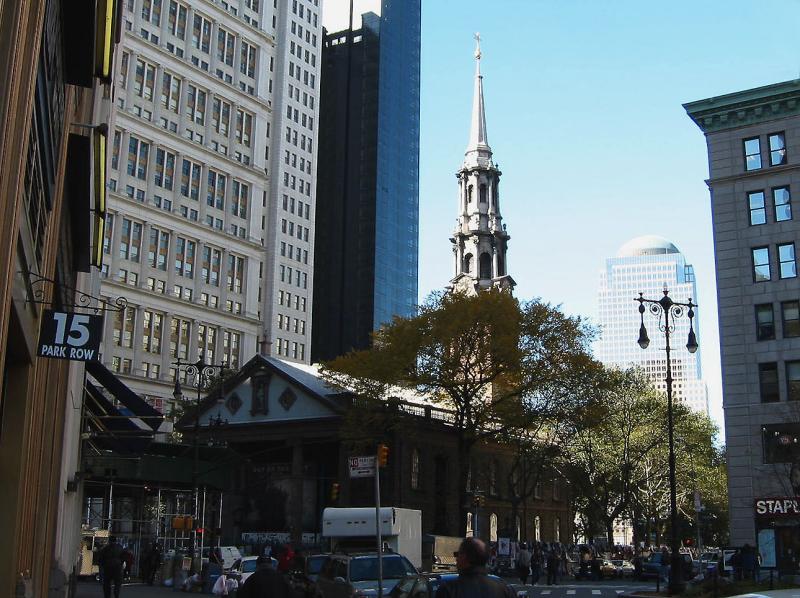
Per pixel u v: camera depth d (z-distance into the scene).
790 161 60.91
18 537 17.44
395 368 60.12
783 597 9.61
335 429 67.31
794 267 59.75
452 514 72.94
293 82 150.00
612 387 62.25
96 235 25.52
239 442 72.69
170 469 50.72
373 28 189.88
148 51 115.12
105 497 60.09
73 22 17.48
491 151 118.12
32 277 16.48
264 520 71.62
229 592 30.97
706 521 103.06
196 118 122.00
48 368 23.05
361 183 182.12
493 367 59.81
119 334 108.69
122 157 110.75
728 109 62.97
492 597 8.26
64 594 26.53
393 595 20.48
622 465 75.19
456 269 114.31
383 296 177.62
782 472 56.00
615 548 93.88
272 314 137.75
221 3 128.50
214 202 123.75
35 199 15.57
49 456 24.30
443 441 73.12
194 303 118.00
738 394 59.78
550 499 90.88
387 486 65.69
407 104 196.75
